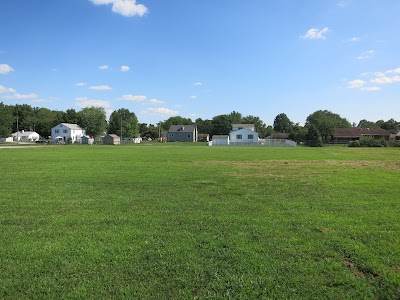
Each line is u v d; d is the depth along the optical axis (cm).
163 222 715
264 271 466
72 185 1245
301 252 534
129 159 2675
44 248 552
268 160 2617
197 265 485
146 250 544
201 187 1204
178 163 2284
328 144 7881
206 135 13850
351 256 519
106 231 648
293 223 703
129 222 716
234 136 9000
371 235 618
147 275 454
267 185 1255
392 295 405
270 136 12500
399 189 1155
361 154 3575
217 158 2834
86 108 12219
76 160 2541
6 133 9994
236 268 475
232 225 689
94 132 11900
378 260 501
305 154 3553
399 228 664
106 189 1156
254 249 547
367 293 409
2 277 447
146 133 14538
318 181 1368
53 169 1838
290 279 443
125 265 485
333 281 437
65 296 399
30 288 418
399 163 2338
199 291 413
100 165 2103
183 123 16162
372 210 825
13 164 2159
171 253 531
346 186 1227
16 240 595
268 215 774
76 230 657
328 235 618
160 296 401
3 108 10156
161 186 1226
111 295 402
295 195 1040
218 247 558
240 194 1057
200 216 765
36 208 854
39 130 13075
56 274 456
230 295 404
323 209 838
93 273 460
